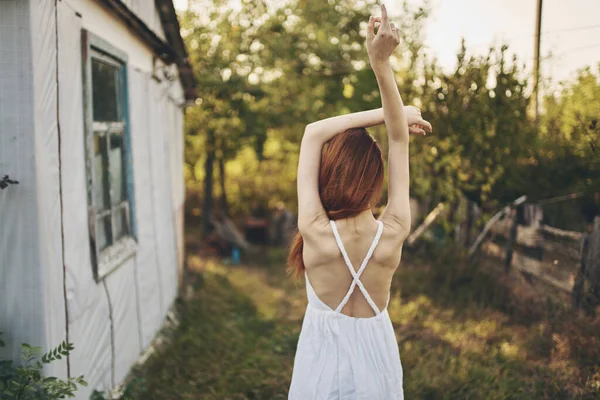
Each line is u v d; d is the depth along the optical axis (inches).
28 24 109.4
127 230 186.4
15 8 109.0
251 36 454.3
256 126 469.1
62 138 126.1
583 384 144.2
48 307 114.7
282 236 507.2
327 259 69.9
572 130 207.8
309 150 72.9
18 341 113.0
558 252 202.4
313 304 71.7
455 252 281.7
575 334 166.4
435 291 258.2
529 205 233.8
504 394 147.2
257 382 167.2
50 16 119.4
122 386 162.9
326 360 70.2
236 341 210.2
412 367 166.2
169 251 246.4
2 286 111.8
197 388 166.4
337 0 458.9
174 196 261.6
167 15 236.2
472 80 255.0
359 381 69.3
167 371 177.3
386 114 71.4
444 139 274.8
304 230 70.6
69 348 108.9
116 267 162.9
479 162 261.1
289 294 313.0
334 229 69.9
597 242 177.0
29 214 111.1
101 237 159.0
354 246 70.2
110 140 170.1
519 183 245.6
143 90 204.2
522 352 174.6
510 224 244.2
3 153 110.3
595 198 209.3
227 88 444.1
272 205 580.7
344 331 70.4
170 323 231.9
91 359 141.0
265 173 596.1
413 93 290.2
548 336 178.2
